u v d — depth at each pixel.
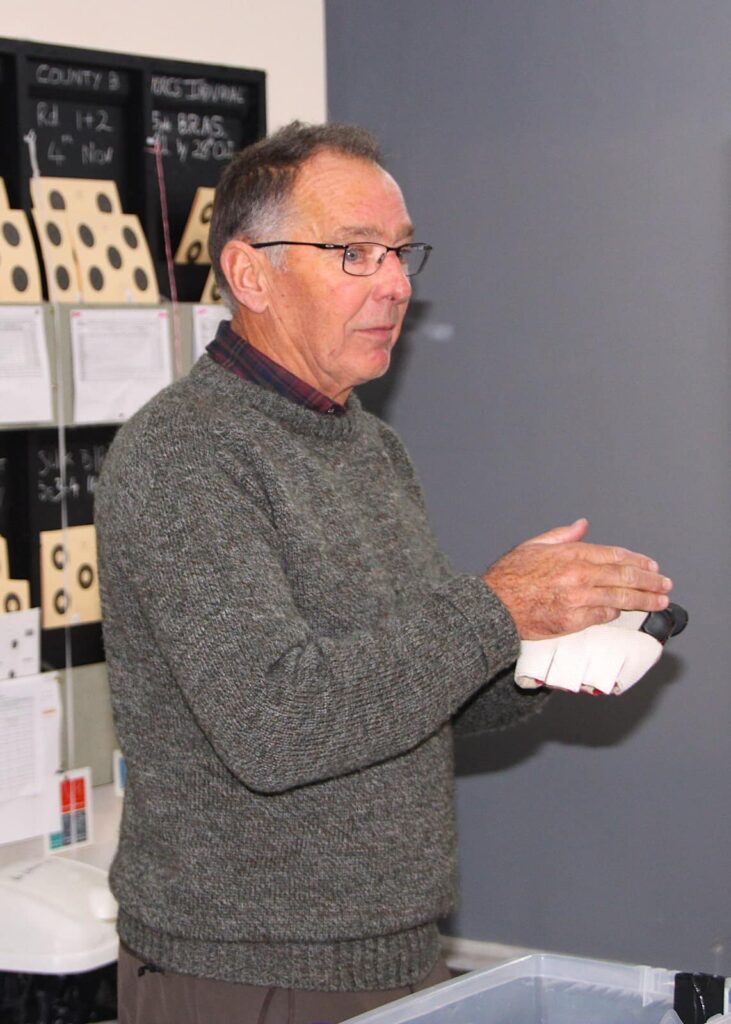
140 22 3.69
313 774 1.80
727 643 3.86
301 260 2.07
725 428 3.79
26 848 3.53
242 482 1.94
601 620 1.92
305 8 4.20
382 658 1.80
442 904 2.07
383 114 4.24
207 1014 1.99
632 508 3.96
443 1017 1.55
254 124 4.02
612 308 3.93
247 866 1.96
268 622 1.80
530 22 3.96
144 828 2.05
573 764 4.15
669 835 4.01
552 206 3.99
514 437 4.14
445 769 2.15
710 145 3.73
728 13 3.66
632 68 3.82
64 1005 2.94
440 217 4.18
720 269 3.76
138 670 2.01
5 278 3.31
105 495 1.99
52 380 3.39
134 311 3.55
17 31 3.40
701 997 1.55
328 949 1.98
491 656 1.85
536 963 1.62
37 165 3.57
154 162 3.75
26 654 3.42
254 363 2.13
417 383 4.29
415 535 2.25
